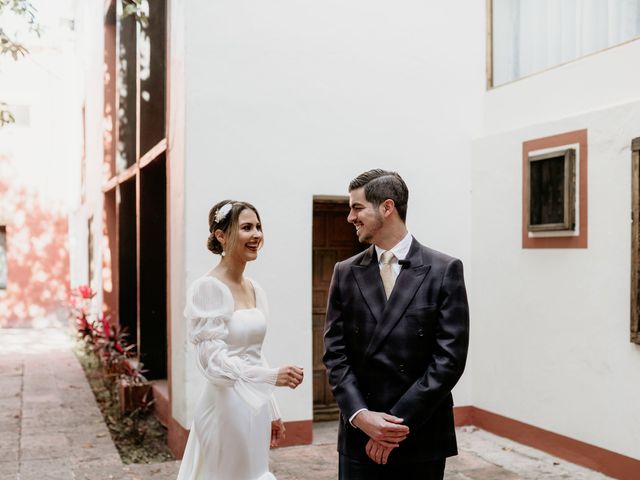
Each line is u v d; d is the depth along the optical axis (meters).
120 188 8.94
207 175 5.15
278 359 5.36
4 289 14.72
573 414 4.88
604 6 4.90
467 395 5.96
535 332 5.25
